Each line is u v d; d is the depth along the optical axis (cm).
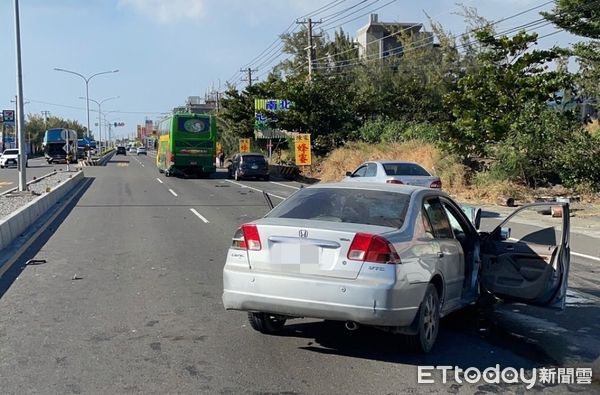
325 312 546
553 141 2395
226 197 2466
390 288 534
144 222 1625
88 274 951
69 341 620
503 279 709
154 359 569
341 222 592
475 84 2673
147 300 789
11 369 540
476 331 682
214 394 489
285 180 3828
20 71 2312
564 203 684
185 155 3872
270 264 571
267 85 5666
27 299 791
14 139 9206
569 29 2503
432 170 2784
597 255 1220
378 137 4034
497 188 2377
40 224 1581
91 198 2395
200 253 1148
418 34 5584
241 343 619
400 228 581
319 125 4209
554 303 668
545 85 2514
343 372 544
